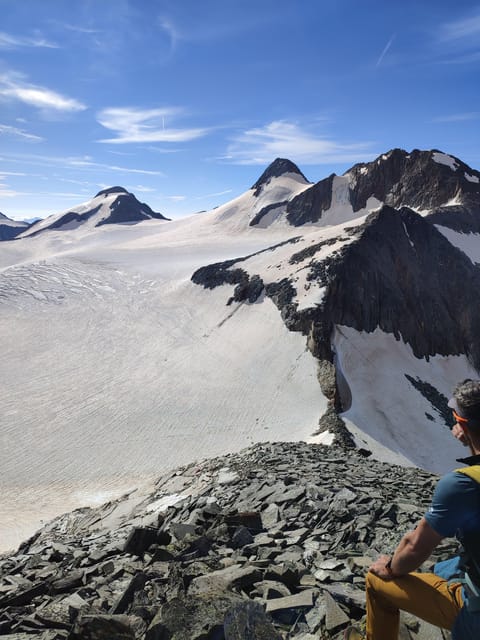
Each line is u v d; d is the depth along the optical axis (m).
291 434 53.53
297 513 10.31
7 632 6.09
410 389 71.44
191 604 5.29
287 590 6.21
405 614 5.09
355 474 14.30
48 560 10.77
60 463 48.47
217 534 8.98
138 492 20.77
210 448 51.59
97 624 5.28
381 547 7.97
